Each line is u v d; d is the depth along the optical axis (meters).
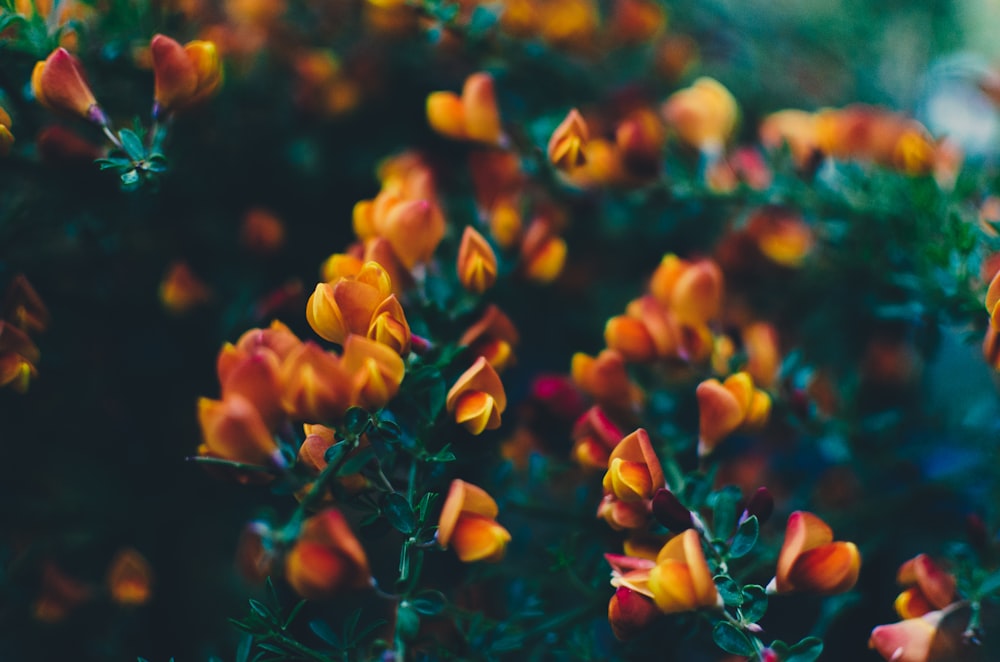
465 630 0.48
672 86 0.74
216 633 0.59
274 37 0.61
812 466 0.61
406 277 0.47
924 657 0.44
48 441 0.59
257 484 0.45
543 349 0.63
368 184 0.62
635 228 0.62
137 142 0.47
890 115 0.60
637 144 0.54
